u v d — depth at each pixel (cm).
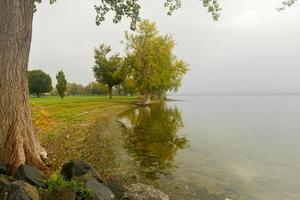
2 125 871
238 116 4184
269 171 1154
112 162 1188
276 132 2412
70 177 769
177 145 1662
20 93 922
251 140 1961
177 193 857
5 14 880
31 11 942
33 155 961
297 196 873
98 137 1783
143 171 1084
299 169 1190
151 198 743
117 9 1426
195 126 2703
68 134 1773
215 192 885
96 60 7088
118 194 728
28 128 967
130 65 5738
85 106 4469
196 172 1104
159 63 5694
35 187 658
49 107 3788
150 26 5544
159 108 5369
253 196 866
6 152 863
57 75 5438
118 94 13675
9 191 575
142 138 1873
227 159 1353
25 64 947
